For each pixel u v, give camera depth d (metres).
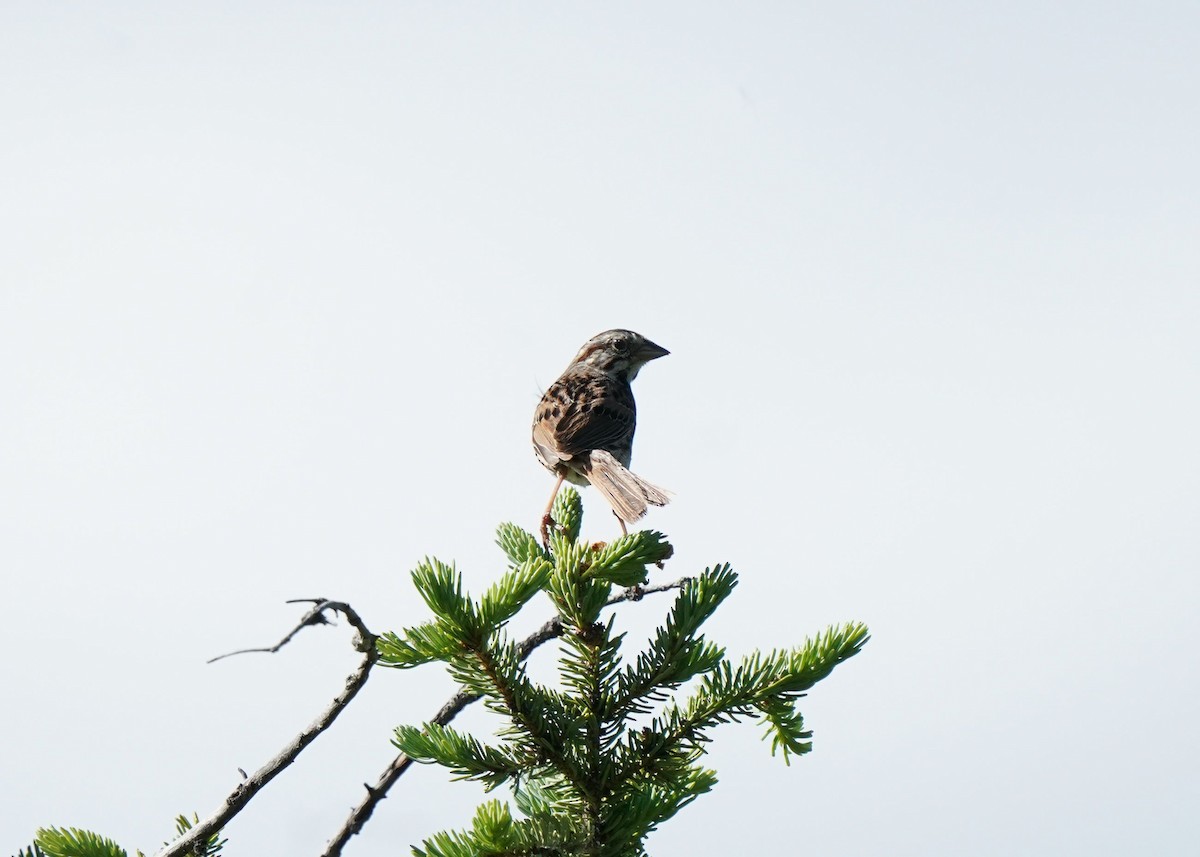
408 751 6.25
